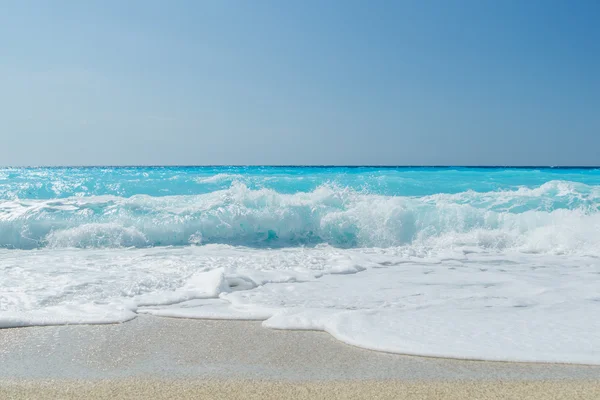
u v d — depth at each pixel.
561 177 18.31
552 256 7.12
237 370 2.71
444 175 18.83
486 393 2.38
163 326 3.59
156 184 14.56
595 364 2.81
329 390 2.41
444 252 7.32
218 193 10.59
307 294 4.57
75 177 16.44
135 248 7.75
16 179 15.55
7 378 2.56
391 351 3.03
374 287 4.92
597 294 4.66
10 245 7.78
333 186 10.83
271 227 8.71
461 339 3.23
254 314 3.84
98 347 3.12
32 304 4.09
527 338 3.26
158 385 2.47
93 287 4.68
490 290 4.82
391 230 8.68
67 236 7.81
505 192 11.53
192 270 5.59
